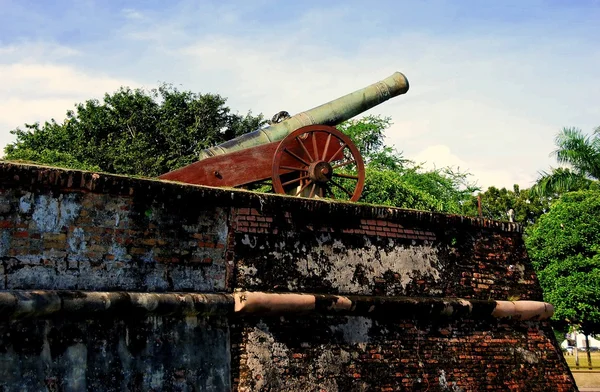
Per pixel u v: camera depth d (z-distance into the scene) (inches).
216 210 320.2
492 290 400.2
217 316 311.0
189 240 310.2
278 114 483.8
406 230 376.8
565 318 841.5
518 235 421.4
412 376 354.6
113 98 1114.7
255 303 311.0
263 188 705.0
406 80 520.1
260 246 328.2
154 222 302.7
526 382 391.9
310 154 436.1
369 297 348.8
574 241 832.3
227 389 307.0
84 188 288.2
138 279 295.0
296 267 336.2
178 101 1134.4
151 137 1098.7
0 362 257.1
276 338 321.4
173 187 307.9
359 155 443.8
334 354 334.6
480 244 403.2
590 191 864.9
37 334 266.8
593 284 825.5
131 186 297.9
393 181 928.9
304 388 322.3
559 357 410.9
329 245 349.1
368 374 342.0
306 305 325.4
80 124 1078.4
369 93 506.6
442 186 1204.5
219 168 420.2
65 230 282.2
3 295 255.0
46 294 265.1
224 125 1141.7
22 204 274.5
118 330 284.7
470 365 375.6
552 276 850.8
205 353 304.3
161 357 292.7
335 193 863.1
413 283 372.2
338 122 497.0
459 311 374.9
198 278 309.9
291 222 339.6
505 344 392.2
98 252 287.9
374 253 362.9
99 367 277.4
